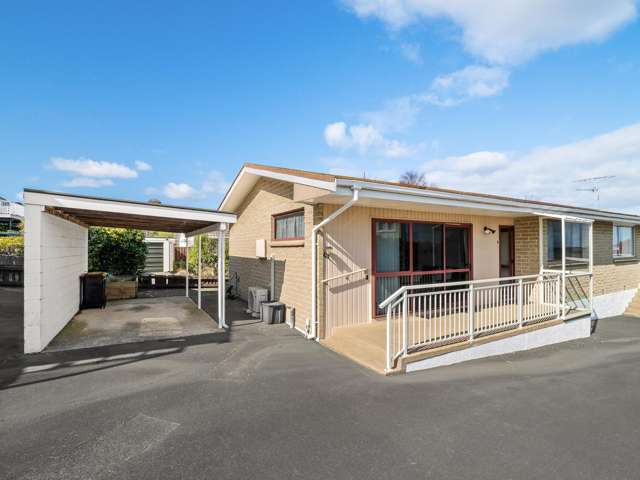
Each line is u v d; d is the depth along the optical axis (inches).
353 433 131.0
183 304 424.2
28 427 130.8
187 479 101.6
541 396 172.1
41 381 177.3
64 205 229.3
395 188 234.4
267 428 133.3
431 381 188.9
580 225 403.5
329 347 246.2
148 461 110.3
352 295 282.0
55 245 265.1
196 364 207.0
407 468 109.6
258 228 409.1
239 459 112.6
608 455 119.1
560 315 302.2
